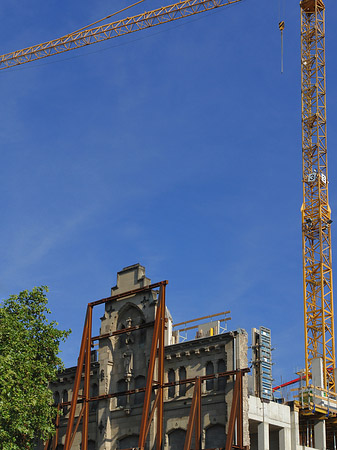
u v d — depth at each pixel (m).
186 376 70.62
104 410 75.06
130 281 78.19
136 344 75.69
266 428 87.00
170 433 69.44
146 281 76.56
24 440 70.19
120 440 73.25
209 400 67.50
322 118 156.50
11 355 68.25
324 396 106.31
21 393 67.00
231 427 63.28
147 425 68.12
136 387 74.12
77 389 76.62
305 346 142.00
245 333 68.69
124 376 74.81
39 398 69.44
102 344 78.31
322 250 147.50
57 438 80.62
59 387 83.81
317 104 156.00
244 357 67.50
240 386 65.44
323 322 142.12
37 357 74.88
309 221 149.75
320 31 160.75
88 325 78.88
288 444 90.25
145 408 68.50
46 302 76.75
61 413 75.00
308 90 157.62
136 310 76.88
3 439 64.56
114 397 75.12
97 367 79.31
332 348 141.50
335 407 100.25
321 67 159.12
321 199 151.12
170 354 72.12
